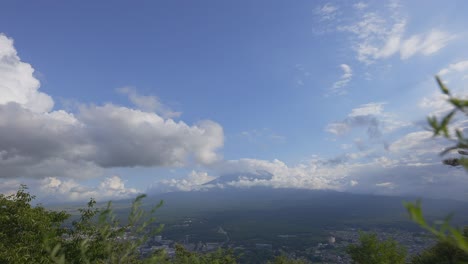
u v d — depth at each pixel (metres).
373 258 28.33
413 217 1.63
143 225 4.23
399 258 28.72
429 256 23.66
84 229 17.64
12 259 15.27
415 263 26.52
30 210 20.17
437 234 1.58
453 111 1.65
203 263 21.55
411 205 1.64
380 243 29.56
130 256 4.30
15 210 19.89
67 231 19.05
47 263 16.23
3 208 19.94
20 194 20.98
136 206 4.28
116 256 4.15
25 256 15.77
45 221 19.14
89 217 19.12
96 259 14.55
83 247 4.44
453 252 13.91
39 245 17.17
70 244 16.67
